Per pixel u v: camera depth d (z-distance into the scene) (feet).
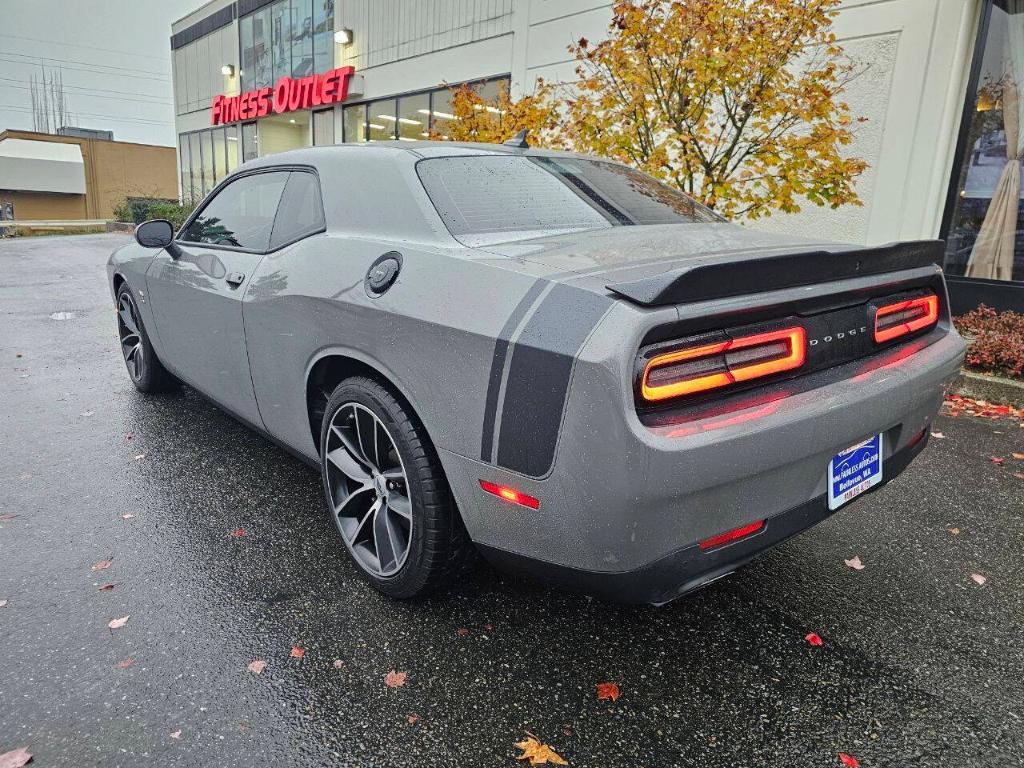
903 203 20.58
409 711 5.77
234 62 66.85
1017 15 18.69
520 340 5.31
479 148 8.75
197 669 6.21
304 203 8.64
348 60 49.34
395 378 6.55
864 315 6.49
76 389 15.14
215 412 13.55
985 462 11.73
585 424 4.91
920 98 19.81
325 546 8.43
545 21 31.55
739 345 5.35
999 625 7.13
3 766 5.08
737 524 5.49
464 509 6.16
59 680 6.03
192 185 80.84
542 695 5.99
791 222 22.88
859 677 6.30
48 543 8.39
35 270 41.65
